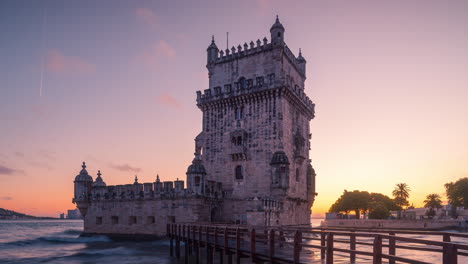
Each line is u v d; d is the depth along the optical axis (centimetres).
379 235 1500
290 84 5703
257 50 5809
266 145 5400
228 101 5822
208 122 6025
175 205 5306
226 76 6100
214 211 5534
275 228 2284
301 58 6938
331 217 13438
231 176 5631
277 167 5128
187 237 3662
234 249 2631
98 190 6322
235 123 5741
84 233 6397
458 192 11988
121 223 5947
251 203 4497
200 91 6144
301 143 5975
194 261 4022
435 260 3462
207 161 5894
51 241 6706
